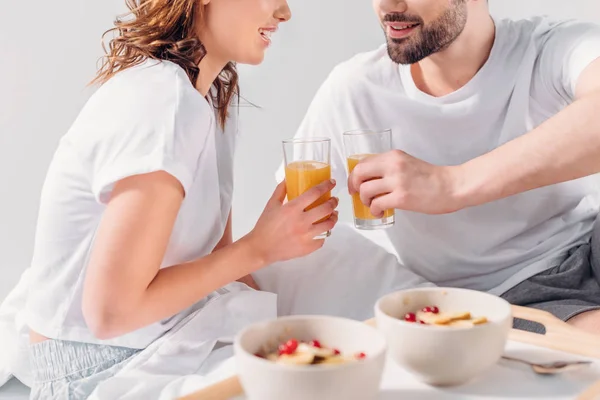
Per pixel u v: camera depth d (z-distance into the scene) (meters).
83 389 1.30
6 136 2.67
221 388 0.92
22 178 2.68
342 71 1.79
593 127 1.29
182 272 1.25
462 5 1.58
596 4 2.59
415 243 1.73
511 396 0.89
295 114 2.80
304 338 0.91
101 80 1.51
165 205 1.21
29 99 2.66
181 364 1.28
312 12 2.76
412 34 1.56
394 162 1.31
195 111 1.28
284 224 1.29
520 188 1.32
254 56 1.48
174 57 1.41
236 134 1.69
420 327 0.87
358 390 0.80
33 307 1.38
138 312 1.21
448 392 0.90
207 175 1.37
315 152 1.32
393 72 1.74
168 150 1.22
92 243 1.34
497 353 0.90
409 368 0.90
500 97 1.65
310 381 0.78
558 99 1.65
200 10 1.44
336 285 1.60
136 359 1.28
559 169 1.31
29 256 2.69
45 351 1.36
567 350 1.00
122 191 1.20
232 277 1.29
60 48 2.64
